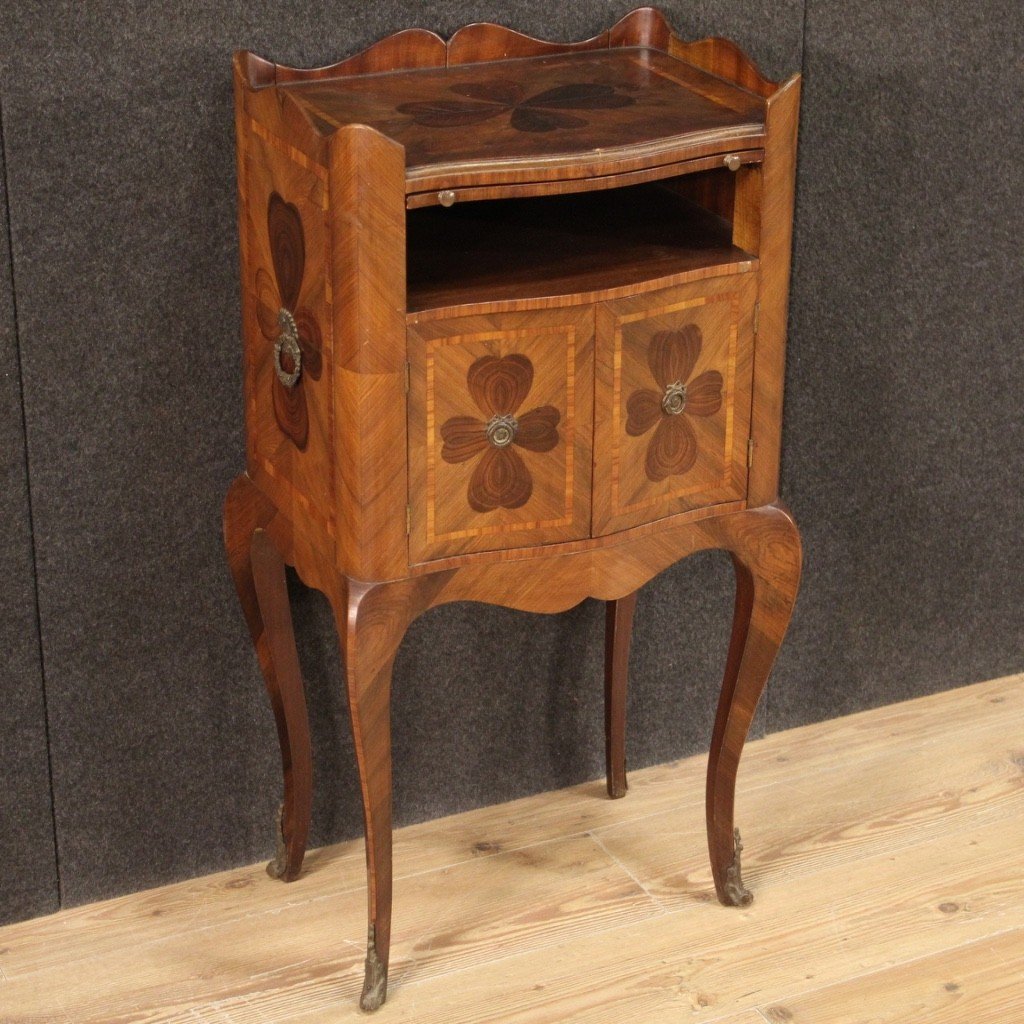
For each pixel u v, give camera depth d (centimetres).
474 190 155
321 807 216
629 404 168
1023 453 245
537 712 224
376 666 168
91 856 204
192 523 194
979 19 213
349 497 161
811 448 229
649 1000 188
